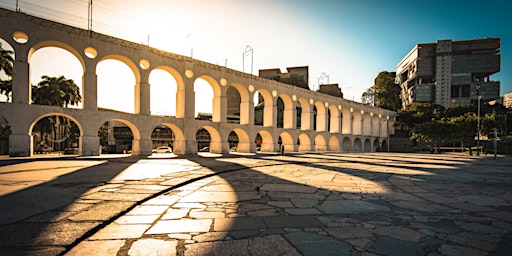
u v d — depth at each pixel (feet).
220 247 13.15
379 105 272.72
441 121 156.46
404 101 388.16
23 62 66.28
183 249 12.84
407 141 216.33
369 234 15.33
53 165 48.62
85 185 27.22
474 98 327.47
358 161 74.54
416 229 16.31
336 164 64.34
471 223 17.63
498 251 13.05
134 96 88.43
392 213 19.93
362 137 182.91
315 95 147.64
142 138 85.66
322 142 153.07
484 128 145.79
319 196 25.76
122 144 164.55
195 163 57.31
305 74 223.71
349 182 35.27
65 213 17.06
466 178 41.19
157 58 89.92
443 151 178.09
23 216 16.22
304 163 65.82
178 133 96.53
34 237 13.00
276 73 219.00
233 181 34.55
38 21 68.54
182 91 96.27
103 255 11.98
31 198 20.98
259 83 119.85
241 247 13.17
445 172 50.08
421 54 345.92
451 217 19.03
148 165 51.03
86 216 16.57
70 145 166.50
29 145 66.59
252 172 45.11
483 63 329.93
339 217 18.66
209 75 102.42
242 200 23.54
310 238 14.55
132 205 19.92
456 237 14.98
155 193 24.29
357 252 12.75
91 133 75.66
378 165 63.21
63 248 11.98
